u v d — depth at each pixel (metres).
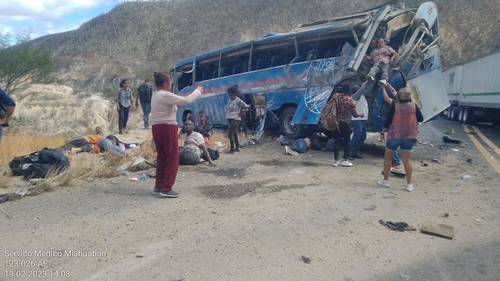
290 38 11.67
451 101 24.92
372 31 9.92
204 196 6.38
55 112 19.58
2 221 5.26
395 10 10.27
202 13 83.12
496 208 5.93
